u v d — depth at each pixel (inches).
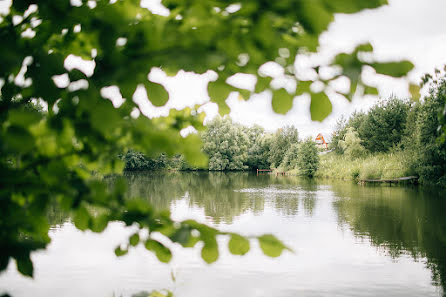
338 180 1272.1
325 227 421.1
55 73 27.9
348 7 24.0
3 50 24.4
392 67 24.3
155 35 27.1
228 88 32.5
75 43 32.7
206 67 31.6
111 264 268.8
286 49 29.1
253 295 218.2
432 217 478.0
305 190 880.9
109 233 351.3
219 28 27.3
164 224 31.3
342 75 25.5
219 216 502.3
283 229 411.8
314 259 295.0
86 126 26.4
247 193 812.6
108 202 28.0
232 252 30.1
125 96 30.8
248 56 29.4
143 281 236.7
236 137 2300.7
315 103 27.8
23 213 26.4
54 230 360.2
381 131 1417.3
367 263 286.0
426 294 225.9
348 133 1520.7
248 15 26.7
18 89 28.6
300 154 1615.4
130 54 27.1
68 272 251.0
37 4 29.0
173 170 2092.8
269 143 2395.4
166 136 25.3
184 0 28.9
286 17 26.1
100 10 28.7
